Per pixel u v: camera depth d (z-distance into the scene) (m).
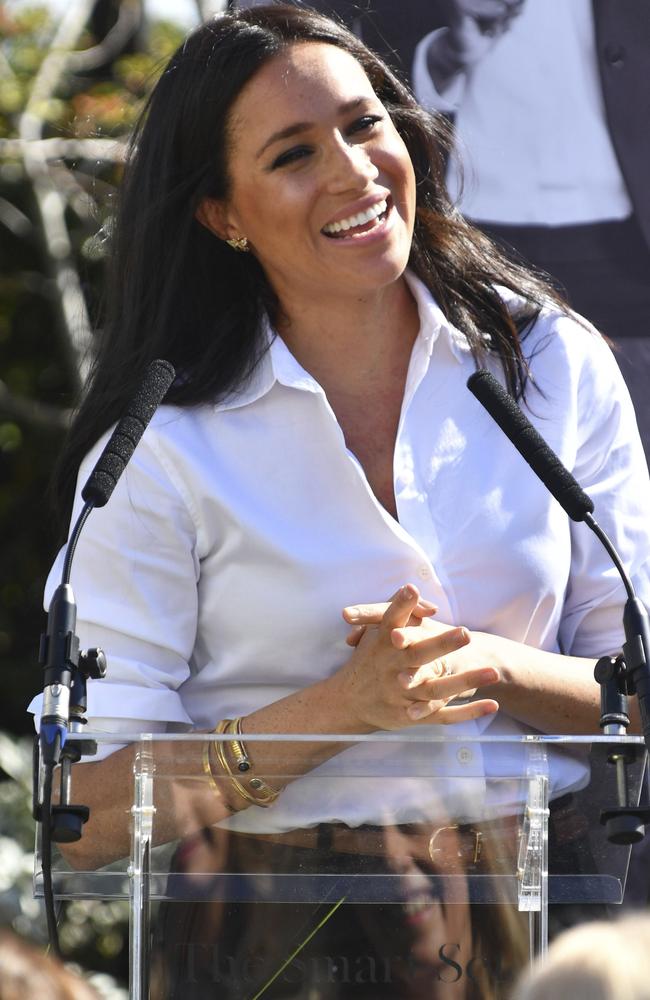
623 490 9.32
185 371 9.20
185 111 9.16
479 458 9.05
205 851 6.90
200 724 8.98
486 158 12.05
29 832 19.92
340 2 11.98
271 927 6.89
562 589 9.03
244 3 10.80
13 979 4.32
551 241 12.02
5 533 25.75
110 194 10.48
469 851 6.86
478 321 9.41
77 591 8.84
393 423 9.22
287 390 8.98
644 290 11.94
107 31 25.80
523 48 11.99
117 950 20.00
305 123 8.78
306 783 6.88
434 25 12.02
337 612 8.71
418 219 9.55
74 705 7.19
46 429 25.36
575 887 6.98
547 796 6.80
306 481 8.84
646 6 11.82
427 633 8.16
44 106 23.30
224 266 9.34
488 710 8.05
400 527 8.80
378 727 8.13
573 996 4.16
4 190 24.58
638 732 8.82
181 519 8.84
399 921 6.87
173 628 8.80
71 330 22.59
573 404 9.27
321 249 8.83
